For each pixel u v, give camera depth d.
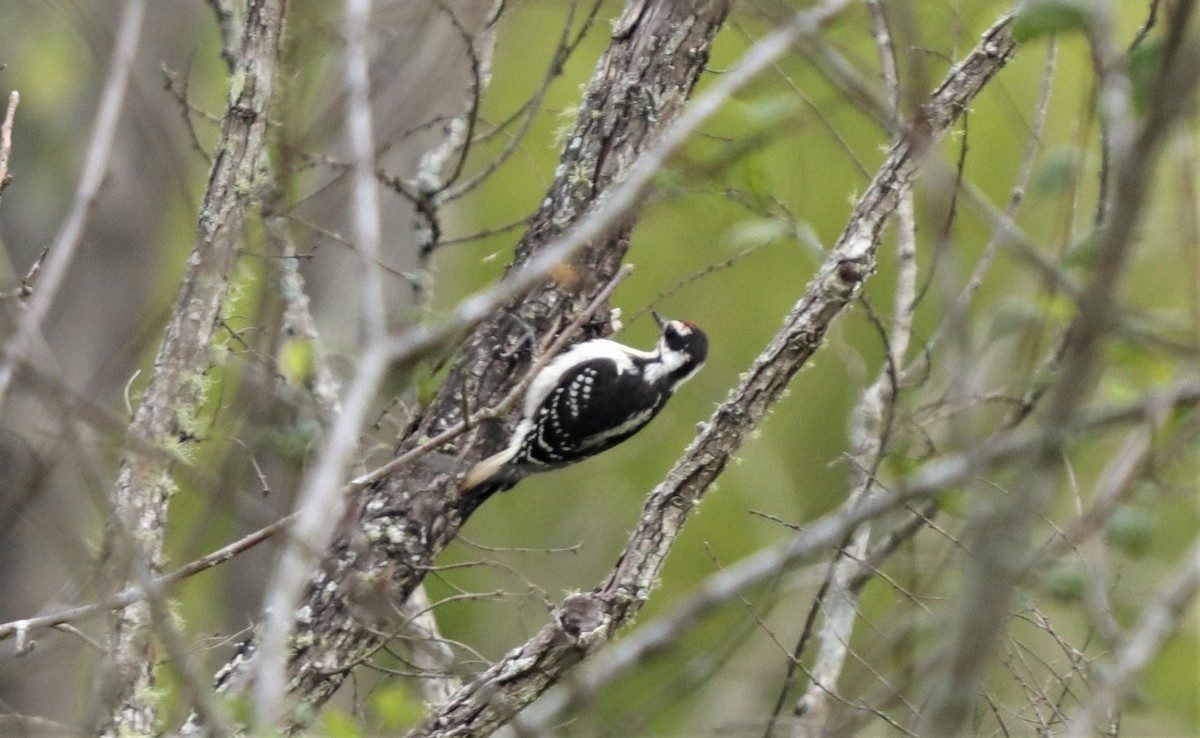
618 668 5.48
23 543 15.38
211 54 18.22
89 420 5.83
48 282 7.51
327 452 4.53
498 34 13.48
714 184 8.40
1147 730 12.55
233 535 14.32
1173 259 14.89
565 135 11.95
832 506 14.85
